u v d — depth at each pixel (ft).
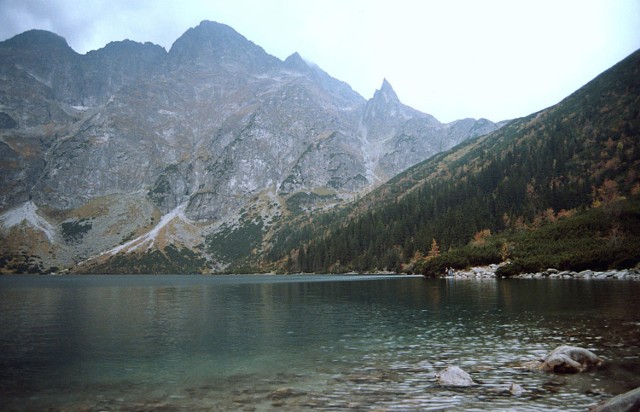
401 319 136.56
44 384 67.82
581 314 129.39
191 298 245.24
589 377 65.31
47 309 187.42
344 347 94.43
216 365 79.61
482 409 51.72
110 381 69.31
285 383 66.28
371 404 54.75
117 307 194.90
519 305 157.99
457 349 88.94
